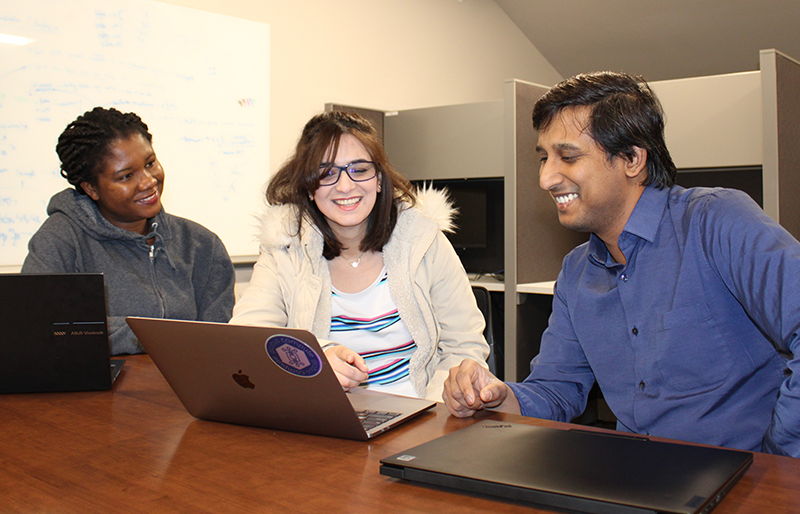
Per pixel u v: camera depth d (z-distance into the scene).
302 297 1.36
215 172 3.09
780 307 0.85
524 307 2.84
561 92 1.03
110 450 0.74
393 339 1.37
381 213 1.35
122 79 2.78
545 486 0.56
